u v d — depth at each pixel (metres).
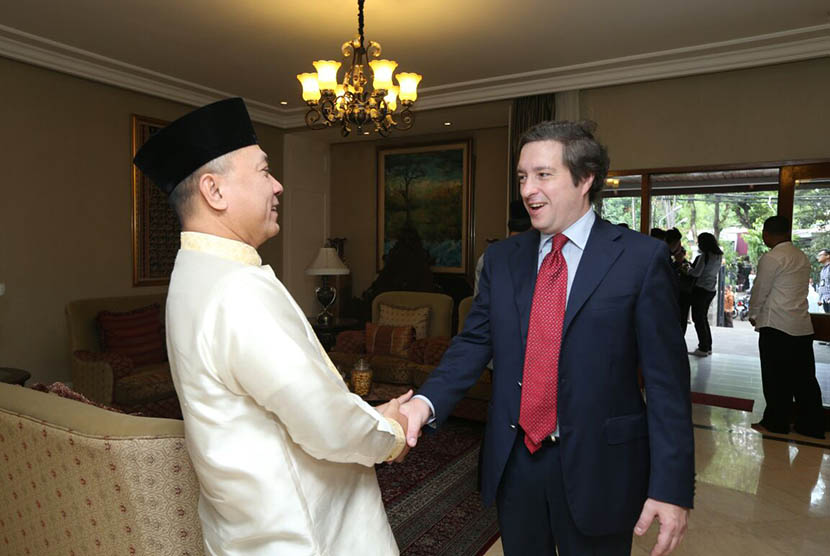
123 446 1.04
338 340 4.72
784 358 3.87
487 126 6.54
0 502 1.35
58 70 4.52
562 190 1.18
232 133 0.96
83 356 3.85
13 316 4.38
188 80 5.18
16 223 4.37
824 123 4.09
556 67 4.68
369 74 4.82
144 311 4.43
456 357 1.40
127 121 5.14
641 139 4.76
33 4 3.54
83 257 4.83
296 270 7.18
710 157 4.49
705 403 4.60
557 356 1.19
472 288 6.64
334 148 7.71
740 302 5.13
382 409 1.20
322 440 0.87
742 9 3.52
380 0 3.45
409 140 7.15
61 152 4.64
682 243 5.06
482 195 6.70
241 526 0.90
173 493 1.09
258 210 0.99
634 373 1.20
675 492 1.09
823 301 4.20
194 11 3.64
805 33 3.85
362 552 1.00
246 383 0.84
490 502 1.27
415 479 3.10
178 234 5.67
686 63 4.43
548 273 1.23
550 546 1.28
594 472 1.16
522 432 1.25
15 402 1.23
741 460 3.41
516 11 3.59
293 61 4.64
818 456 3.48
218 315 0.86
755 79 4.31
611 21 3.73
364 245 7.56
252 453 0.88
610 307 1.15
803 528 2.55
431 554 2.32
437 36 4.03
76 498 1.15
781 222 3.88
